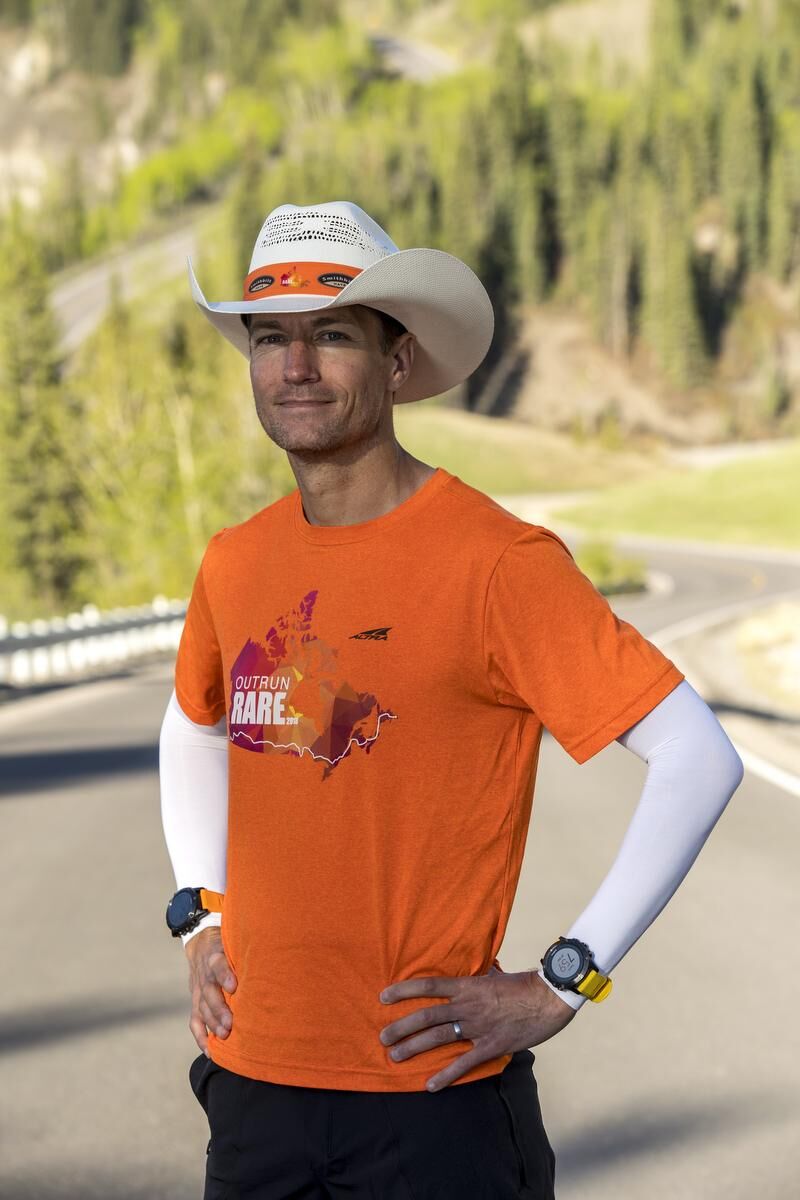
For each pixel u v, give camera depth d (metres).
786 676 47.09
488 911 4.77
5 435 105.69
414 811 4.71
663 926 14.06
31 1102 9.38
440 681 4.71
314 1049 4.69
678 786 4.56
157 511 85.25
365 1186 4.64
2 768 24.75
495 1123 4.66
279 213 5.07
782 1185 8.06
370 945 4.69
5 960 12.78
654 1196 7.96
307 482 5.02
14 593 102.75
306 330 4.98
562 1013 4.57
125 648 53.91
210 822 5.59
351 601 4.83
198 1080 5.07
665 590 120.44
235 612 5.08
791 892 15.58
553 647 4.63
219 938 5.18
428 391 5.64
